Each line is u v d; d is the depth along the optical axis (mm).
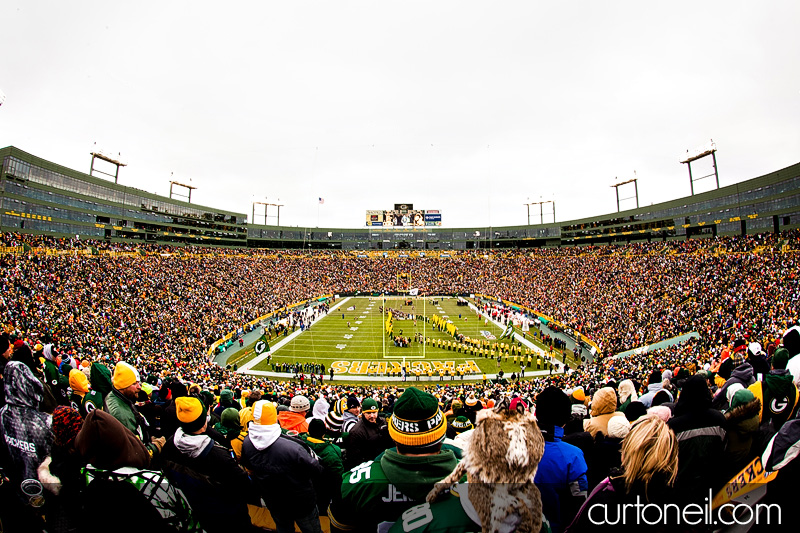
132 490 2822
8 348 6254
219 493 3381
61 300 31953
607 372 22906
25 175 51406
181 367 24406
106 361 20438
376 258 101438
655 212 75562
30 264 35969
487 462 1977
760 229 54438
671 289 43844
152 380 13961
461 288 81625
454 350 38719
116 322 31703
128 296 39625
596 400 5188
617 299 48094
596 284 57531
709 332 27984
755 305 30359
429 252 106812
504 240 109375
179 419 3377
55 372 8195
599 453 4488
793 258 37156
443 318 56094
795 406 4609
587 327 42406
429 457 2570
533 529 1938
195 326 38750
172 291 46562
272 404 3639
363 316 58406
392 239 115625
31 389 3588
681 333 31047
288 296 65750
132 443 2910
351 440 5117
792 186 49969
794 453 2898
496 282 78562
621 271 58562
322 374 29797
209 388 17312
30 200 52094
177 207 83625
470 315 59125
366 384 29234
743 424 3928
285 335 44656
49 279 34906
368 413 5152
